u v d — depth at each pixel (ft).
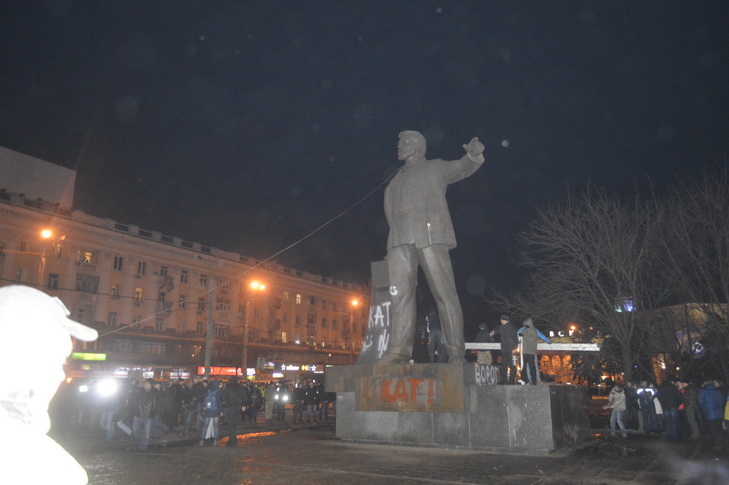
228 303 209.56
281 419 80.74
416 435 43.78
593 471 32.71
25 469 4.33
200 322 198.90
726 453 41.34
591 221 81.25
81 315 165.07
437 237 46.44
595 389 186.91
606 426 71.51
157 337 181.06
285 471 33.04
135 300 179.01
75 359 152.87
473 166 46.98
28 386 4.51
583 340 90.94
